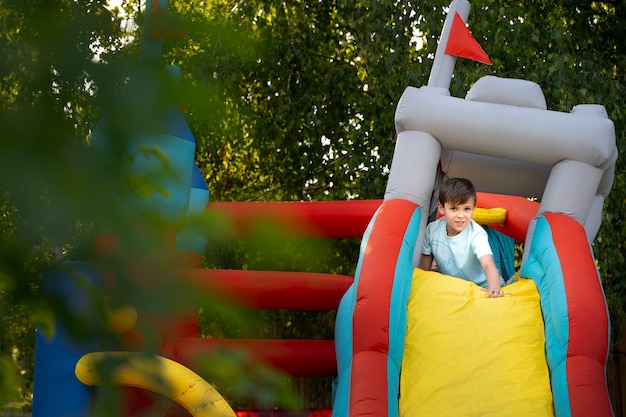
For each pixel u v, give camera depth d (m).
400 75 8.62
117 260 0.73
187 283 0.76
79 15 0.72
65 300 0.72
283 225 0.81
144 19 0.82
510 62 8.52
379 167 8.66
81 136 0.70
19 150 0.63
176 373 3.95
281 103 9.04
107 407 0.71
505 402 3.57
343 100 9.12
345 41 9.26
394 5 8.70
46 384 4.27
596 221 5.06
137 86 0.69
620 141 8.35
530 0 9.09
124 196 0.71
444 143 4.55
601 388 3.51
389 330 3.79
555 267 3.94
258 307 5.57
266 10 9.01
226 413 3.88
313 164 9.17
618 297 8.62
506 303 3.89
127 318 0.80
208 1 9.05
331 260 8.82
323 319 9.16
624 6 9.33
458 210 4.24
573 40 9.35
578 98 8.25
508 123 4.37
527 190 5.07
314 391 9.12
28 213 0.66
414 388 3.70
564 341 3.66
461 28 5.38
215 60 7.95
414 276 4.10
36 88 0.67
